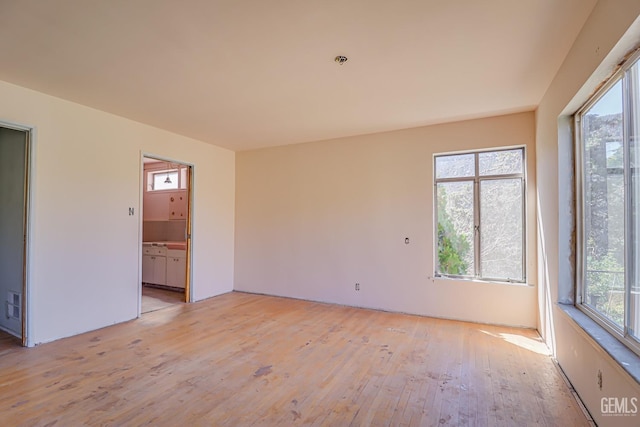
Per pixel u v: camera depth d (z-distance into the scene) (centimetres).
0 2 192
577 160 273
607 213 221
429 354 317
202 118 416
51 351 317
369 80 304
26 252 328
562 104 271
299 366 290
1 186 380
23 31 225
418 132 453
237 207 600
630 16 159
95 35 230
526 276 396
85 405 225
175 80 304
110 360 299
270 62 270
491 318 409
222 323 411
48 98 340
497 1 195
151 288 621
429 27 221
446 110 386
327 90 327
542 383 259
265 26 220
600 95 229
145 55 259
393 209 468
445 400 236
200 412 219
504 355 314
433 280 441
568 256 283
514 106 373
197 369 283
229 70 284
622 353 178
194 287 519
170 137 476
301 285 536
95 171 383
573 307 275
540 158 357
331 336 366
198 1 193
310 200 532
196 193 522
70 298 359
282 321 420
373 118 415
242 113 396
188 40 237
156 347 331
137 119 420
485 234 423
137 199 431
